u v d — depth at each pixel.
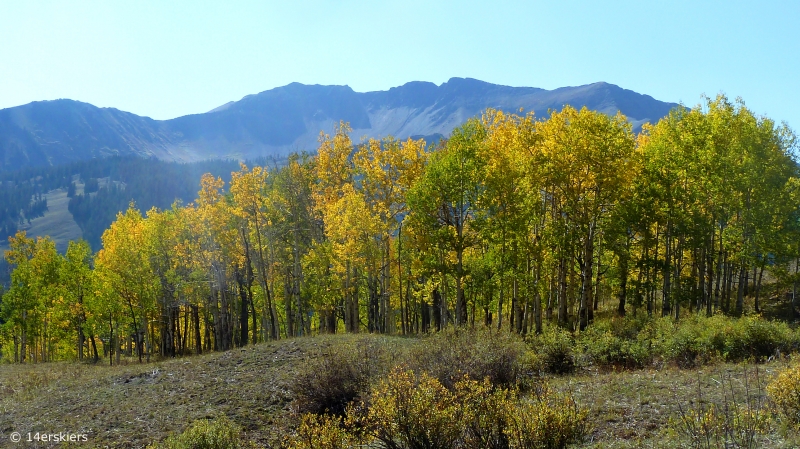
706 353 13.89
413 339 20.30
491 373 11.77
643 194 24.00
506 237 21.72
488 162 22.14
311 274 29.84
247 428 12.05
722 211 22.86
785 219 23.03
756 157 21.78
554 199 22.31
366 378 12.20
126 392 15.65
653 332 16.30
